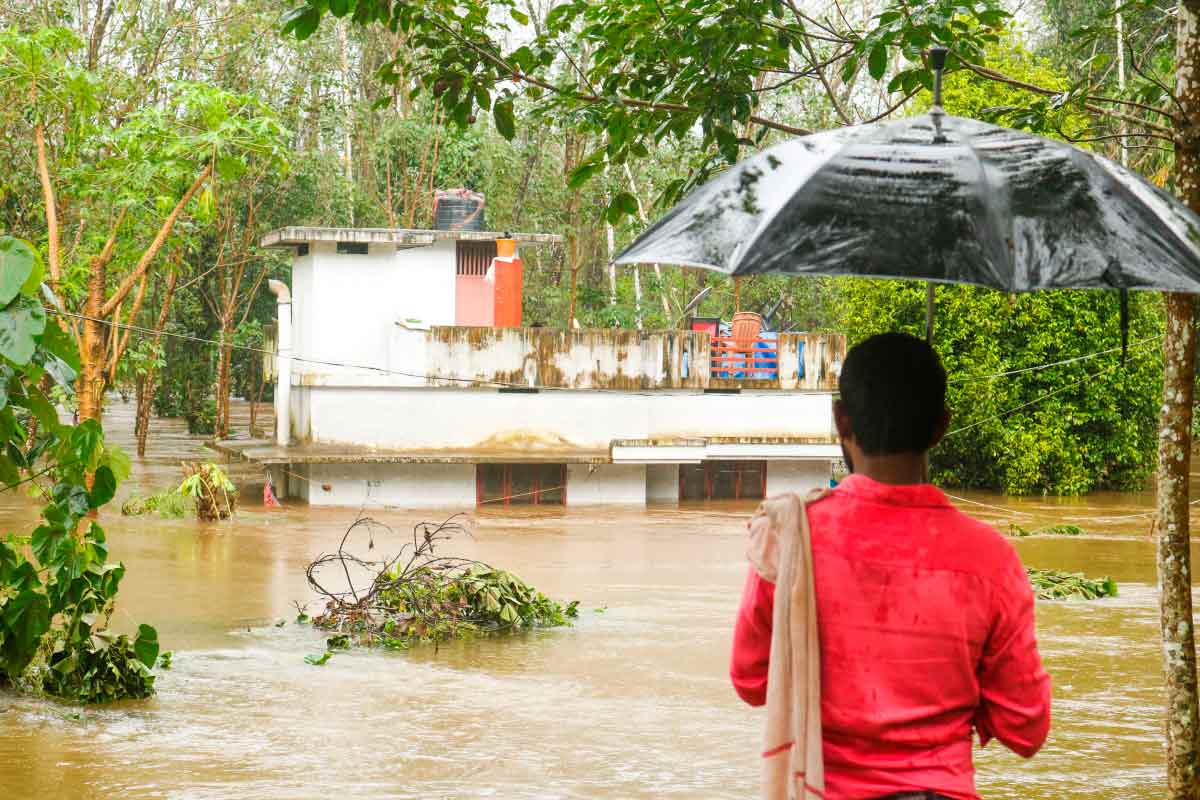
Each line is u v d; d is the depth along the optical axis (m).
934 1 6.63
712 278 41.38
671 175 34.38
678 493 29.25
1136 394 29.81
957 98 26.91
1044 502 28.56
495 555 19.88
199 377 42.28
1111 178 3.38
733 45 6.98
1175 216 3.38
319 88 38.06
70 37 21.17
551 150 42.81
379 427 27.31
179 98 21.62
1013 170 3.30
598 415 28.36
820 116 33.31
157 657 11.12
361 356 27.38
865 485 3.08
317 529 22.42
